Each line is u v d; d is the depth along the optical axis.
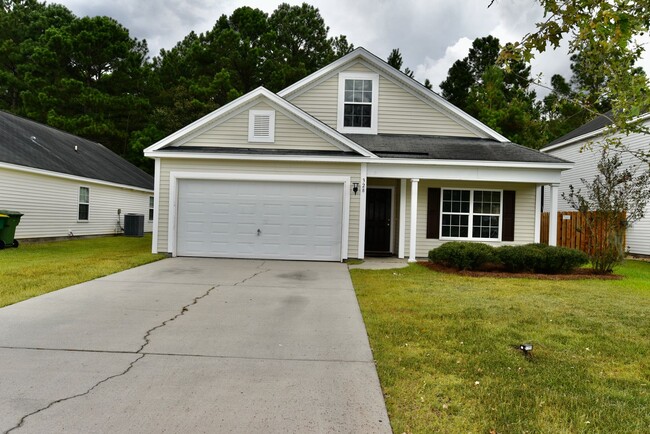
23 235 14.20
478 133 13.56
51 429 2.76
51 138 19.17
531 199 12.53
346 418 2.97
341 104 13.50
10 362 3.87
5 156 13.41
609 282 8.62
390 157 11.17
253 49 31.56
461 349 4.35
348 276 8.90
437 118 13.56
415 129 13.55
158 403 3.15
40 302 6.07
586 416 3.02
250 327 5.12
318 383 3.55
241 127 11.51
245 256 11.38
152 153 11.14
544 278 8.96
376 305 6.23
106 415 2.96
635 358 4.18
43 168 14.66
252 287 7.54
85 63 30.17
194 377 3.63
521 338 4.74
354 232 11.30
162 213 11.36
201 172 11.30
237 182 11.35
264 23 34.66
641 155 5.21
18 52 32.47
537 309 6.07
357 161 11.09
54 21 34.81
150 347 4.35
